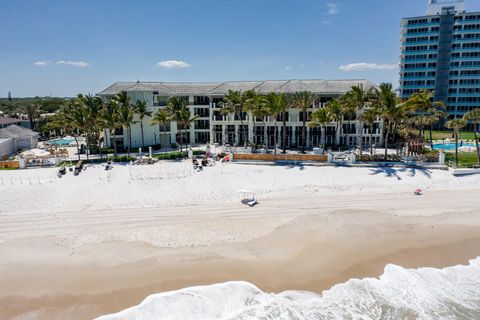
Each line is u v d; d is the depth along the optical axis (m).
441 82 112.88
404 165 50.22
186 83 87.06
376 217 33.62
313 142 70.81
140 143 72.19
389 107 51.28
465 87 110.81
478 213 34.97
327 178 46.47
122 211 35.62
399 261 26.08
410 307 21.34
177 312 20.42
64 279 23.30
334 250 27.28
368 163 51.47
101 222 32.66
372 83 71.00
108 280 23.19
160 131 75.69
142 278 23.41
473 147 71.06
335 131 69.94
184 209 36.22
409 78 117.06
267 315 20.44
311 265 25.22
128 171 49.97
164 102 74.94
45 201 38.31
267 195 41.06
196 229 30.94
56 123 61.56
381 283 23.52
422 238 29.42
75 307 20.67
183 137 79.56
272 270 24.48
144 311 20.42
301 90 70.00
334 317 20.41
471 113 51.28
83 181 45.25
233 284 22.88
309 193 41.81
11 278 23.42
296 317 20.33
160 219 33.34
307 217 33.53
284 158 54.16
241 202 38.38
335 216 33.78
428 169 48.31
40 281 23.09
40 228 31.34
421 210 35.78
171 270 24.31
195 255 26.31
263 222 32.50
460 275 24.58
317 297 22.02
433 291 22.86
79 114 57.53
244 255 26.31
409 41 115.88
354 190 42.84
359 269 24.92
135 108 63.78
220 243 28.25
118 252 26.75
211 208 36.47
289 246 27.80
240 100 63.66
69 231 30.67
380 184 44.44
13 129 75.69
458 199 39.12
